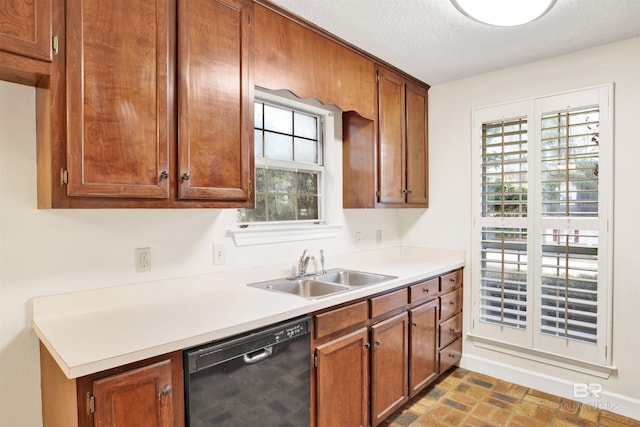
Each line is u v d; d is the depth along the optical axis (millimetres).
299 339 1631
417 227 3270
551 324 2588
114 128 1298
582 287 2449
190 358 1251
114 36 1297
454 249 3051
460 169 3008
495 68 2748
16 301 1396
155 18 1402
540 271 2613
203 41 1547
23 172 1405
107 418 1090
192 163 1506
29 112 1417
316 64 2092
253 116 1750
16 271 1395
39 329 1326
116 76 1302
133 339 1215
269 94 2318
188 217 1873
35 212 1432
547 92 2576
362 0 1815
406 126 2869
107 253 1608
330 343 1785
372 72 2514
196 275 1900
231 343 1362
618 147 2322
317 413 1722
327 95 2164
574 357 2484
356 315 1934
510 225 2746
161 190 1417
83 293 1537
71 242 1516
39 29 1147
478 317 2920
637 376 2275
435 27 2090
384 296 2123
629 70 2281
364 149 2623
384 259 3123
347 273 2539
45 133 1265
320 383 1724
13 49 1103
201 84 1540
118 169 1308
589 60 2414
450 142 3057
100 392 1077
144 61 1371
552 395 2561
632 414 2287
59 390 1223
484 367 2887
